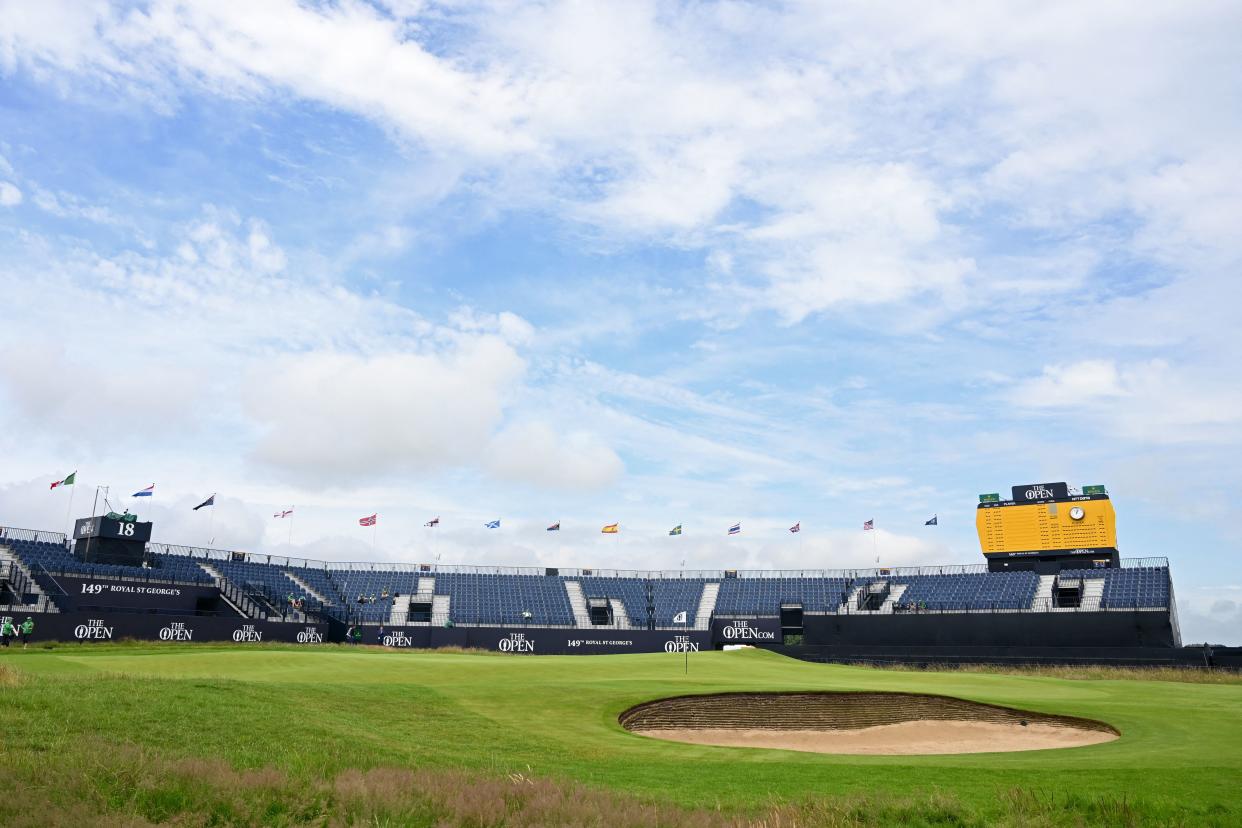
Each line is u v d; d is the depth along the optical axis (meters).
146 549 77.69
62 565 69.50
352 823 16.41
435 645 77.50
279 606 79.50
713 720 38.78
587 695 38.50
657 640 82.00
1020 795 21.41
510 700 36.81
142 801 16.42
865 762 28.55
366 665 47.12
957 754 31.66
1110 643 73.19
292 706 29.73
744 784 24.05
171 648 61.25
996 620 77.19
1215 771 26.31
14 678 28.09
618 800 19.30
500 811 17.55
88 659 46.28
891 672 61.31
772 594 92.50
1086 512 85.44
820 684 46.94
